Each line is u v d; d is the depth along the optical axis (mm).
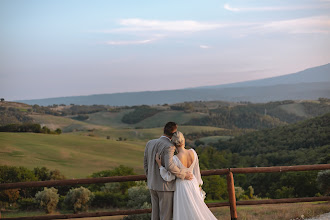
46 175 62812
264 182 54438
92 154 101250
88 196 30312
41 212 29203
